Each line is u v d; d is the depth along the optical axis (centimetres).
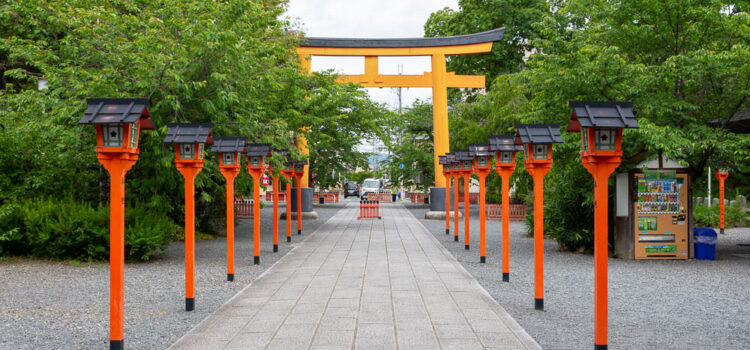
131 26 1423
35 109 1416
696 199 2841
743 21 1297
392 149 3941
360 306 817
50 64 1570
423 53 2878
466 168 1645
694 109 1373
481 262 1330
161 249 1384
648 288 1006
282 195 4947
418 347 602
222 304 851
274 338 639
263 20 1767
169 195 1692
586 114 566
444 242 1811
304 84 2250
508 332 666
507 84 2853
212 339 635
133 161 609
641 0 1383
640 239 1396
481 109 3011
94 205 1603
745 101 1353
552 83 1389
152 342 639
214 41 1296
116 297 593
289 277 1096
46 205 1362
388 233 2120
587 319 754
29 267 1219
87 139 1406
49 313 795
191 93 1355
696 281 1083
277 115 1847
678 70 1316
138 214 1376
